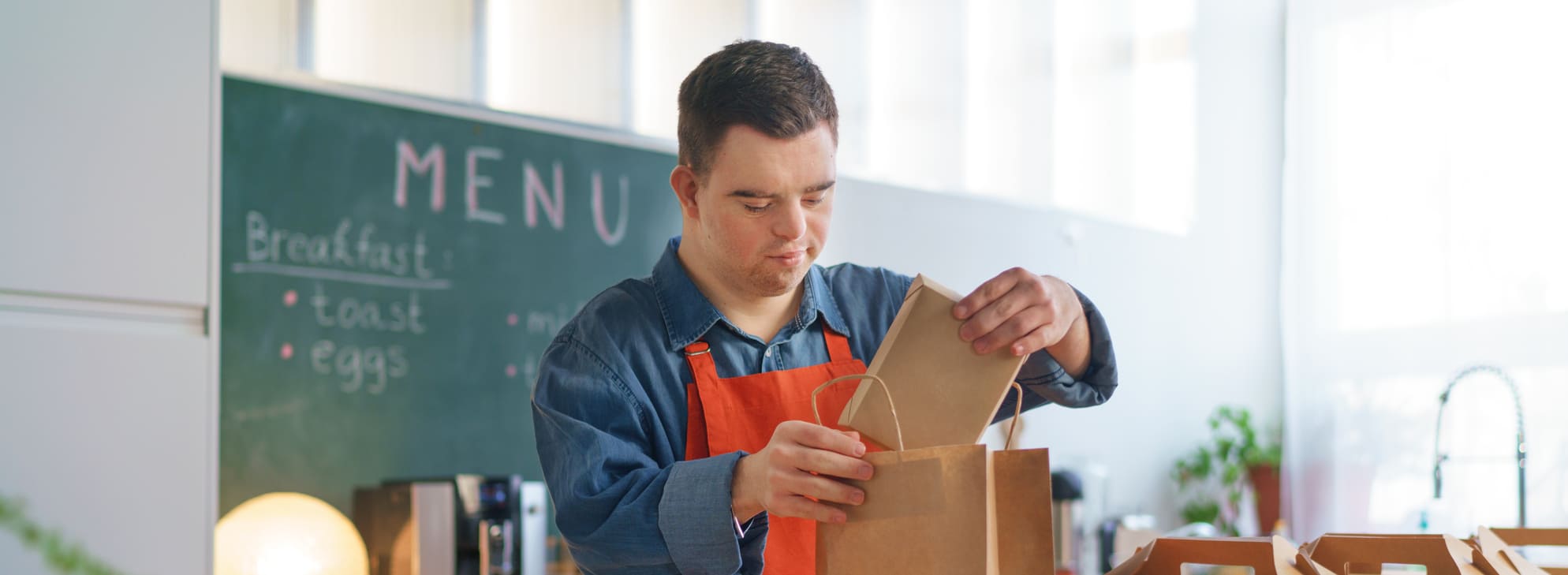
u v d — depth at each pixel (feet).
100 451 4.78
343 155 10.16
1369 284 16.40
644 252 11.93
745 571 3.23
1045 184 15.37
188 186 5.13
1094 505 13.98
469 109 10.88
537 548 9.91
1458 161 15.66
